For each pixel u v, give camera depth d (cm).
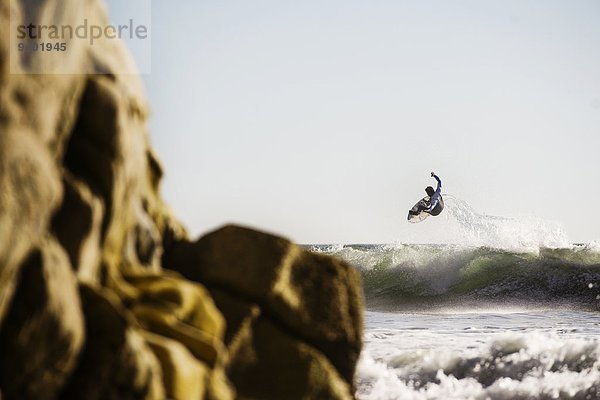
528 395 3316
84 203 1392
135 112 1650
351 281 1948
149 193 1867
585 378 3456
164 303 1529
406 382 3525
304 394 1772
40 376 1211
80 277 1373
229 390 1591
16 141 1195
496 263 9875
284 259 1856
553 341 3828
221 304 1786
